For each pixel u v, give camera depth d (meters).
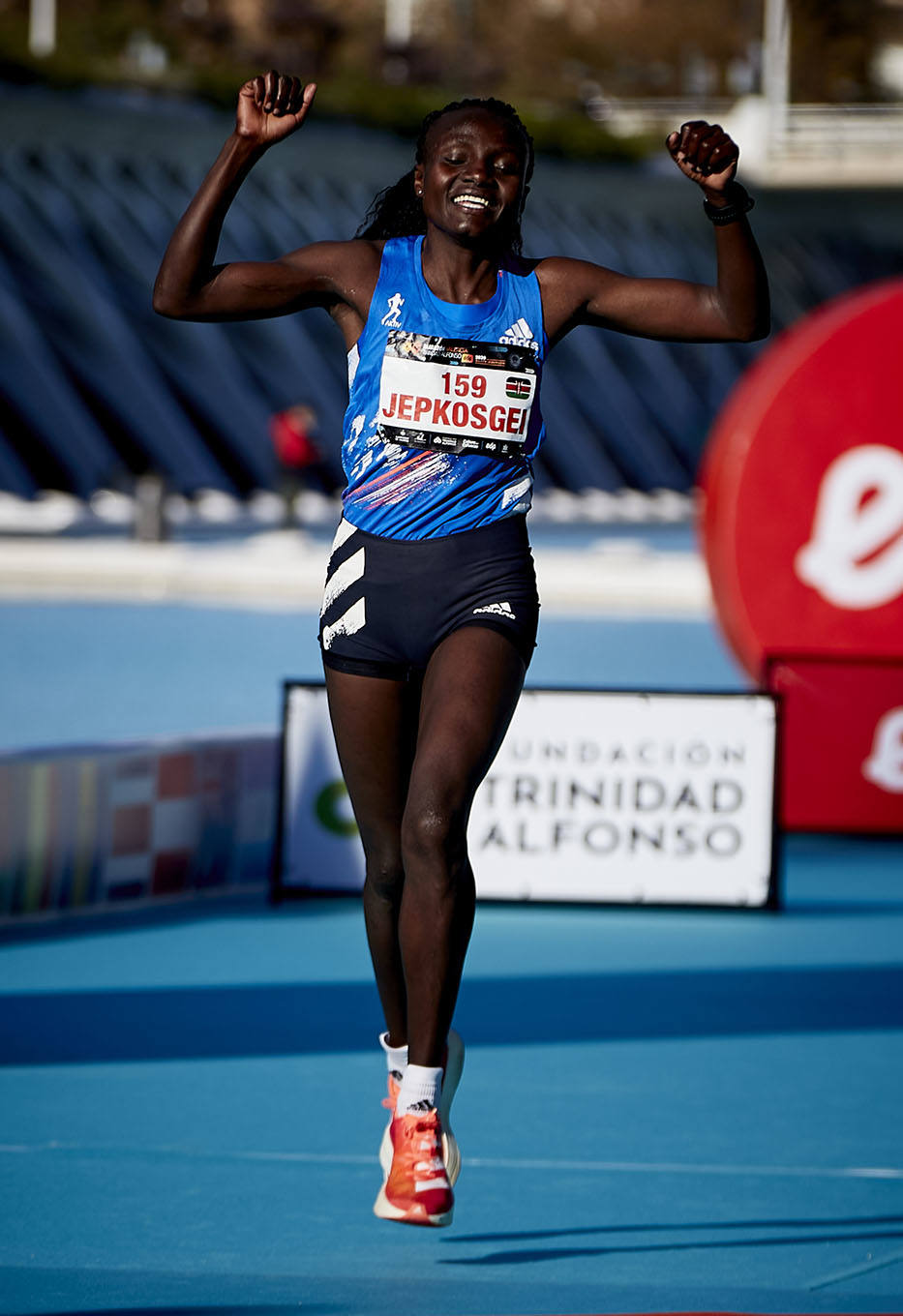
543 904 26.88
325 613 12.26
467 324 11.73
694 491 149.25
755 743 26.84
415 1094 11.58
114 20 186.12
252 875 27.98
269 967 22.73
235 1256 12.39
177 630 65.25
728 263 11.74
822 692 31.92
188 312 11.80
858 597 36.69
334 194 144.50
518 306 11.84
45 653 57.34
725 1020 20.58
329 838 27.09
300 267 11.91
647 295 11.93
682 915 26.89
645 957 23.92
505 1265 12.27
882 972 23.34
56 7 188.25
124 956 23.16
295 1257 12.39
